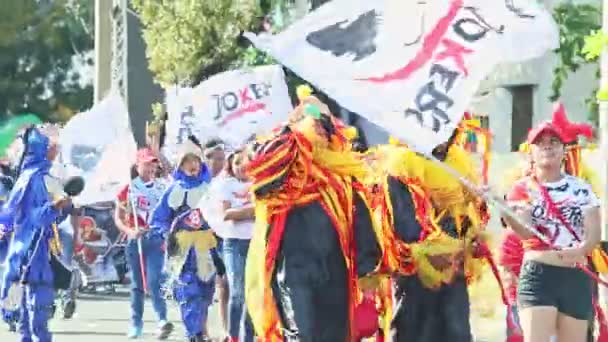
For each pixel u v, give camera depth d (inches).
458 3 413.4
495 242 535.2
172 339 767.7
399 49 411.8
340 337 423.8
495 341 687.7
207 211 621.3
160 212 668.7
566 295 452.1
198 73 1437.0
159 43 1446.9
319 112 427.5
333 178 426.0
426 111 409.7
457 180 448.5
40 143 595.8
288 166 418.0
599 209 453.1
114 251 1076.5
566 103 1122.0
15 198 593.9
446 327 448.5
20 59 3206.2
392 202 442.0
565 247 451.2
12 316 804.0
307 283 418.3
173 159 871.7
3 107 3189.0
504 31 417.4
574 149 504.4
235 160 618.5
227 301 679.7
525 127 1146.0
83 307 975.6
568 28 1008.9
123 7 1435.8
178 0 1416.1
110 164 759.7
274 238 421.7
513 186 461.1
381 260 433.4
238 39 1413.6
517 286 497.0
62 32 3233.3
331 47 411.2
